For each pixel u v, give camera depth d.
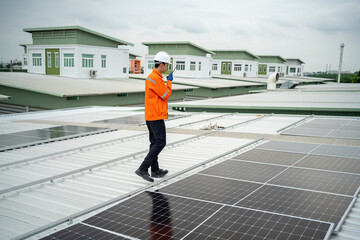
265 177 4.84
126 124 11.04
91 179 5.00
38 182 4.61
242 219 3.33
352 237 3.08
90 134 9.05
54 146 7.50
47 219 3.57
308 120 11.84
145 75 40.22
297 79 59.81
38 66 31.88
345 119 12.02
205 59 46.09
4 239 3.10
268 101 18.08
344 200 3.86
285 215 3.42
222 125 10.77
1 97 16.28
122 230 3.13
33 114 14.20
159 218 3.39
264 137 8.53
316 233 2.99
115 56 34.00
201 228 3.14
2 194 4.35
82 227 3.22
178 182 4.62
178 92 32.84
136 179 5.00
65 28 29.98
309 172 5.11
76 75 29.70
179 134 9.06
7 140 7.90
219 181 4.65
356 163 5.70
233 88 42.03
